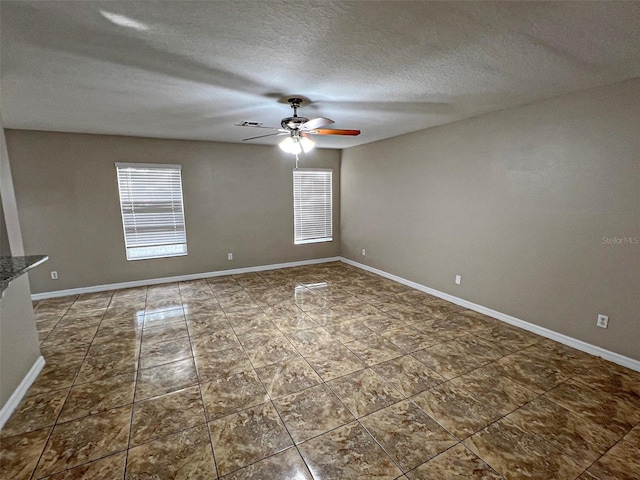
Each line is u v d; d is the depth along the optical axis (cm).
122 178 460
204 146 508
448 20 156
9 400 214
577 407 215
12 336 224
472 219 376
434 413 211
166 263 505
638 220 244
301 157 591
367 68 215
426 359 277
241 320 362
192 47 182
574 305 289
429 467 170
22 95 259
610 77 236
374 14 150
